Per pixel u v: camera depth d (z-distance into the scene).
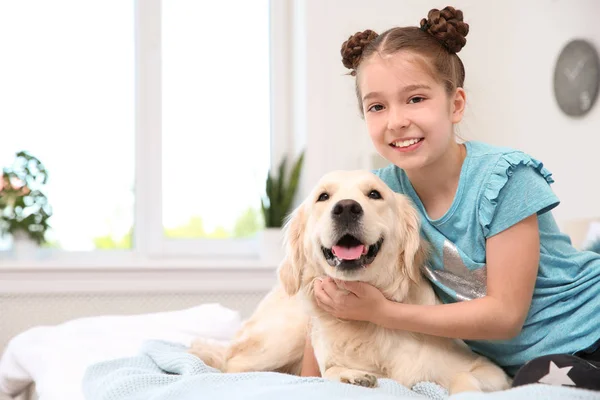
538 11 3.46
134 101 3.88
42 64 3.78
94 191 3.84
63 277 3.43
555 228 1.52
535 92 3.46
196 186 3.97
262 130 4.04
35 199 3.60
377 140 1.47
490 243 1.39
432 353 1.40
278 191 3.78
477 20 3.67
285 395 1.10
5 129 3.73
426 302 1.50
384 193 1.47
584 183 3.20
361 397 1.09
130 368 1.45
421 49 1.44
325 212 1.42
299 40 3.88
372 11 3.76
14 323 3.41
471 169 1.43
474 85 3.65
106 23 3.86
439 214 1.50
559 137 3.35
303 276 1.55
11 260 3.60
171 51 3.94
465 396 0.98
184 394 1.19
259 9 4.04
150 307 3.53
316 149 3.73
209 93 3.98
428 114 1.42
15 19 3.75
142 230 3.88
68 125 3.80
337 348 1.47
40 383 1.80
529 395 0.93
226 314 2.46
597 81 3.14
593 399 0.93
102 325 2.38
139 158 3.88
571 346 1.37
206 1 3.99
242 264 3.58
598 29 3.15
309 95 3.72
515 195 1.38
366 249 1.39
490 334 1.33
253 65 4.04
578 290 1.39
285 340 1.77
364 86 1.48
